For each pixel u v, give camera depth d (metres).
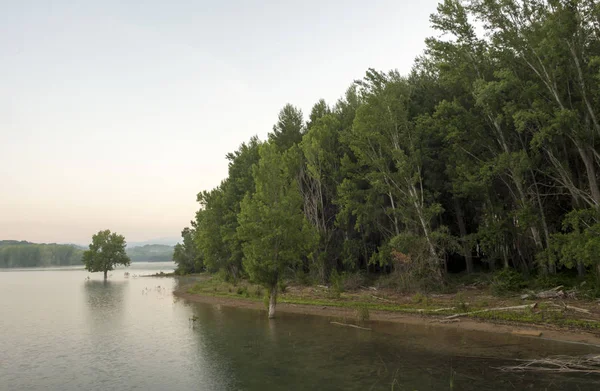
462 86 31.70
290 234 24.61
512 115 25.05
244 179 53.44
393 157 32.88
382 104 33.19
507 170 29.83
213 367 13.88
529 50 26.03
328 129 42.28
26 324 25.42
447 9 29.08
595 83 23.03
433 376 11.80
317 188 43.59
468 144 31.11
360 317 22.92
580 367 11.95
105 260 94.75
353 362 13.78
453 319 20.83
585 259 21.31
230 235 49.56
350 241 39.97
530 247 31.70
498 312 20.78
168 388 11.93
